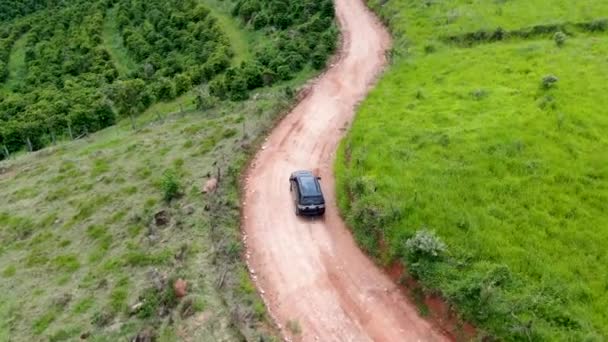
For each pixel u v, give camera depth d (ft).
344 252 105.91
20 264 121.19
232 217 116.06
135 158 153.99
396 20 212.64
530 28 181.06
